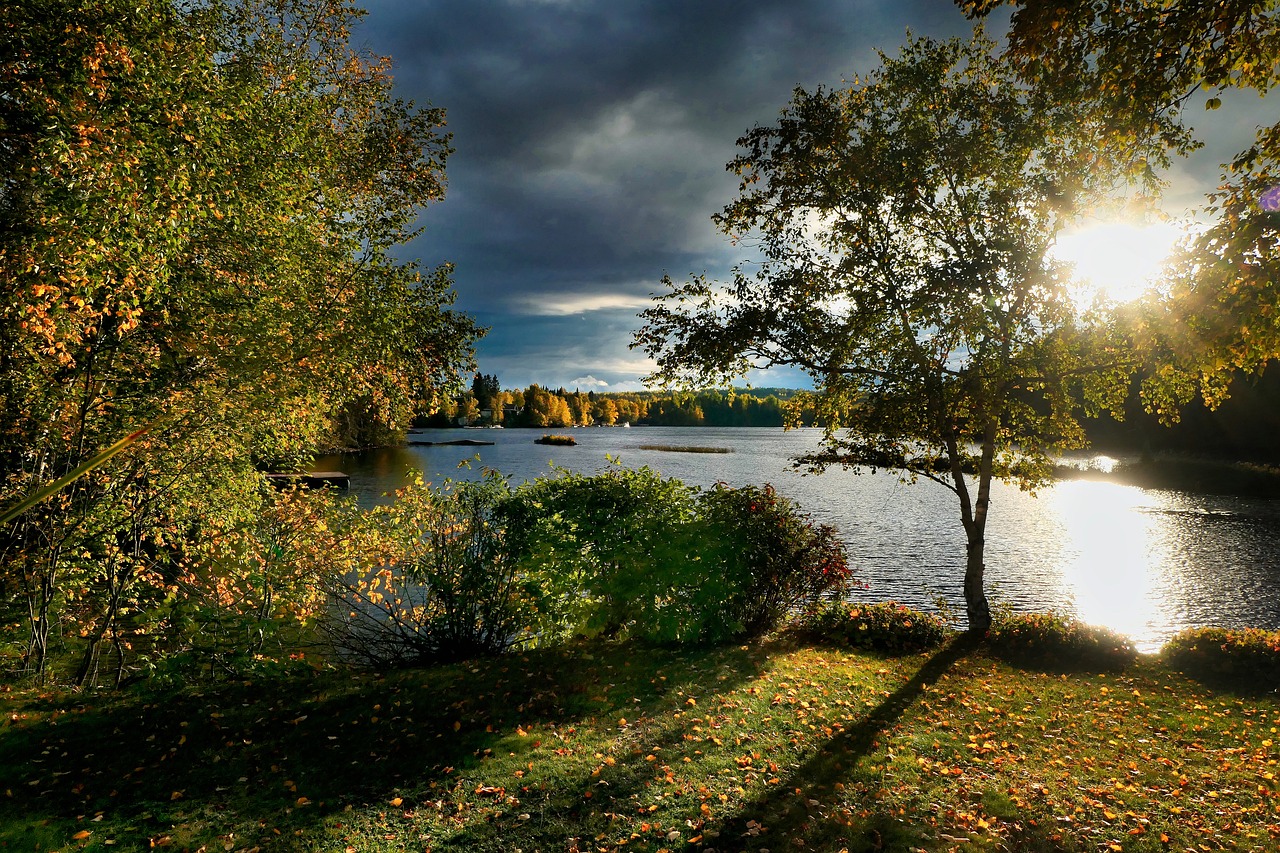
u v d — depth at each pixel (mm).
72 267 6508
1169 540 27484
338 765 6230
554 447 93875
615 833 5129
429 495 10281
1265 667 9805
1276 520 31922
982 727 7629
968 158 11336
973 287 10758
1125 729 7777
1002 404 11438
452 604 9727
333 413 14391
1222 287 6469
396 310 12703
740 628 10625
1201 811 5699
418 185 14406
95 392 9133
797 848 4957
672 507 10516
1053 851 5008
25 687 8289
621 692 8148
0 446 9000
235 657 8828
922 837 5109
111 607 9609
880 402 11828
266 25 12570
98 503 9828
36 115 6988
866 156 11586
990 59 11664
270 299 10859
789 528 11352
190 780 5922
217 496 11898
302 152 11617
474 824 5246
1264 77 6828
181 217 7648
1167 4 6746
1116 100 7438
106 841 4910
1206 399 9500
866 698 8422
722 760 6387
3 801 5434
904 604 18766
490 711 7500
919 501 38562
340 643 10078
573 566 9805
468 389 14352
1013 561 24062
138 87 7367
